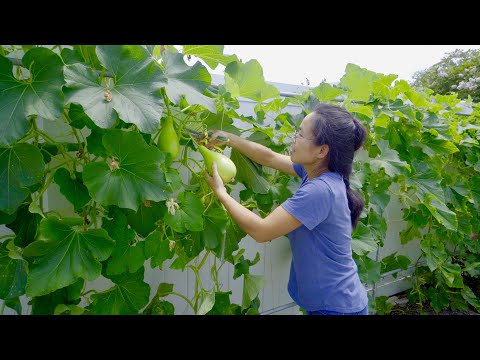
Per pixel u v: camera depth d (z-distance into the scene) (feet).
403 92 8.79
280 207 4.39
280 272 7.90
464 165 11.57
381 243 8.41
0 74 3.06
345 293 4.80
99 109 3.14
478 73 29.37
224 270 6.88
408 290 12.12
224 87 5.05
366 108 6.86
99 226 4.93
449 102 11.27
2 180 3.16
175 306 6.26
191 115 4.59
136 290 4.28
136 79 3.49
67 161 3.92
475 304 10.38
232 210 4.32
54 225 3.36
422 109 9.37
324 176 4.62
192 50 4.67
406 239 10.61
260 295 7.63
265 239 4.40
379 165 7.34
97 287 5.25
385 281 11.35
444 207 8.33
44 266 3.29
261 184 5.89
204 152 4.58
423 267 11.97
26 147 3.25
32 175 3.24
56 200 4.69
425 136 9.11
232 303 6.65
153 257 4.22
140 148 3.58
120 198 3.50
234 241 5.58
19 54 3.66
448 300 11.12
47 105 2.99
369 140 7.86
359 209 5.23
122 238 4.00
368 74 8.04
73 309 3.76
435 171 8.65
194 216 4.31
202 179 4.96
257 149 5.64
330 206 4.42
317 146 4.59
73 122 3.75
